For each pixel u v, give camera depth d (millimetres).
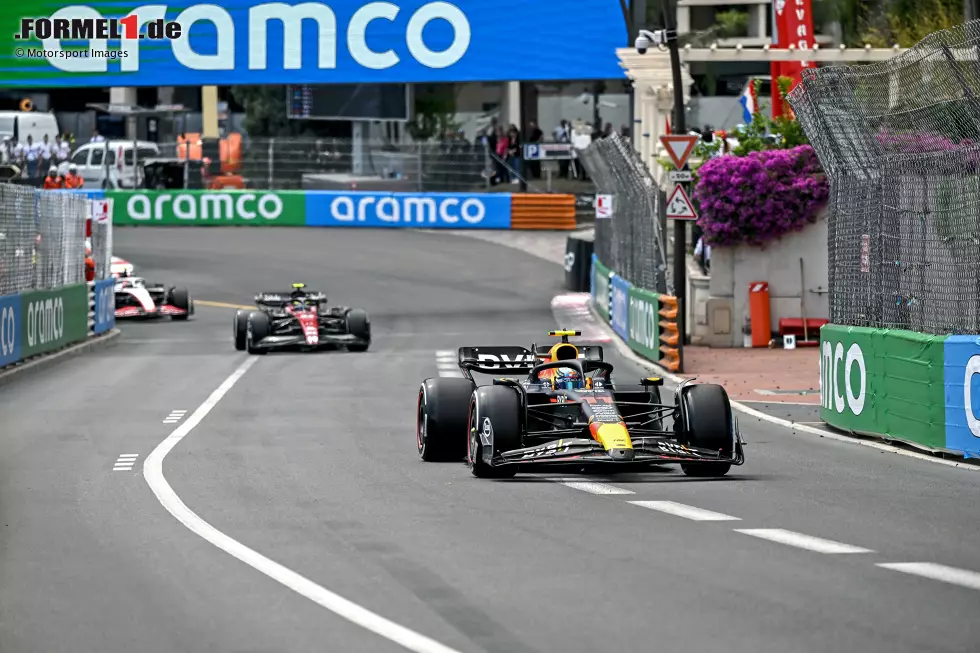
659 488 43125
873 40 147750
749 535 34156
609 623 25594
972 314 49531
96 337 116938
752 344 105000
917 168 52938
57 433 62000
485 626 25578
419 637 24859
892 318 55781
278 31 182500
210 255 180750
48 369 95625
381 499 41750
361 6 180750
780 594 27578
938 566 30141
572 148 194250
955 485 44031
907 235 54062
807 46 122750
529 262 175250
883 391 55500
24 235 94250
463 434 50125
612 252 122438
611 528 35469
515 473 47312
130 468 50188
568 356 49844
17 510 40938
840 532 34562
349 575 30328
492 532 35312
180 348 113438
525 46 178125
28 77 184250
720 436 45094
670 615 26078
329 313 110688
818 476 46438
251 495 43094
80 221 112938
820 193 103625
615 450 42188
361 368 95062
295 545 34094
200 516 39031
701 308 107125
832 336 61094
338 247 185625
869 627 24875
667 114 140125
